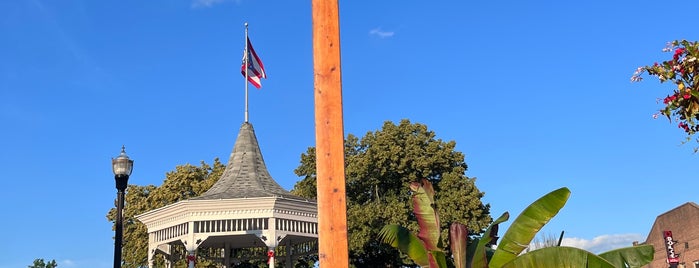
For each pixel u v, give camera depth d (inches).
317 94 271.0
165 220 753.6
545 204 389.7
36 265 3853.3
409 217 1467.8
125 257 1590.8
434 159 1501.0
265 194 717.9
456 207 1456.7
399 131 1541.6
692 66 366.0
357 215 1422.2
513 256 387.2
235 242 877.2
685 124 374.0
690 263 1991.9
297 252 872.9
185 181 1585.9
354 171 1514.5
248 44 913.5
